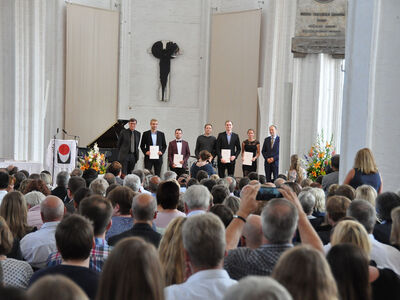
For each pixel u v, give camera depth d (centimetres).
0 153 1641
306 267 207
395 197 479
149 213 418
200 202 467
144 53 1984
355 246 258
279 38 1650
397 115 799
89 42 1894
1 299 148
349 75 856
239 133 1869
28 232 496
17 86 1625
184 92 1995
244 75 1866
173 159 1477
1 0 1620
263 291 151
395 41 798
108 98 1939
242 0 1895
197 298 260
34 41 1636
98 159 1366
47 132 1856
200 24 1984
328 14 1392
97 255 375
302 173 1067
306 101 1447
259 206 441
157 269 214
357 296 251
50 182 901
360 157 692
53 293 154
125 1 1958
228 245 349
